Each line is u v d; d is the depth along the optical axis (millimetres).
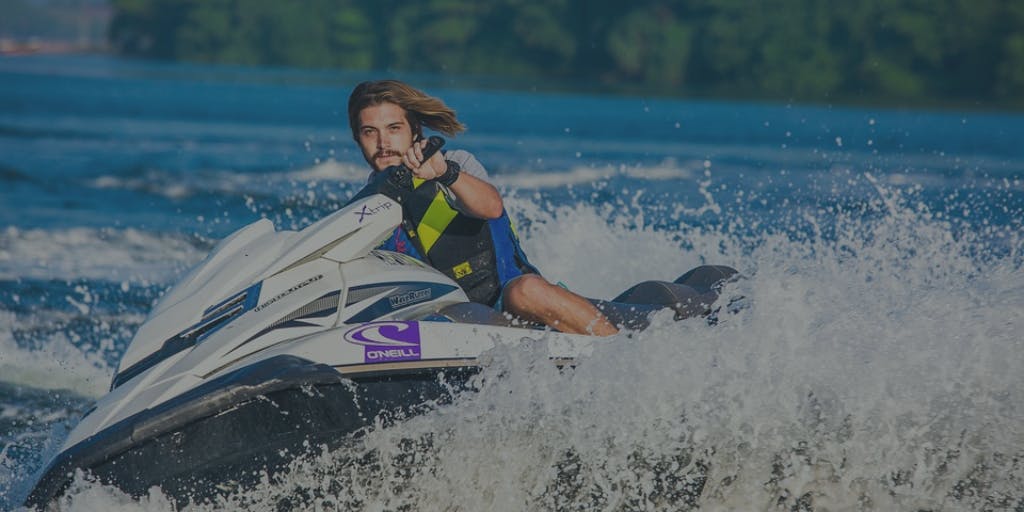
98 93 169500
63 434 16703
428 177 14391
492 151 76938
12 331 23328
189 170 53031
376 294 13797
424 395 12961
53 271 29422
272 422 12148
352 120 15438
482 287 15547
